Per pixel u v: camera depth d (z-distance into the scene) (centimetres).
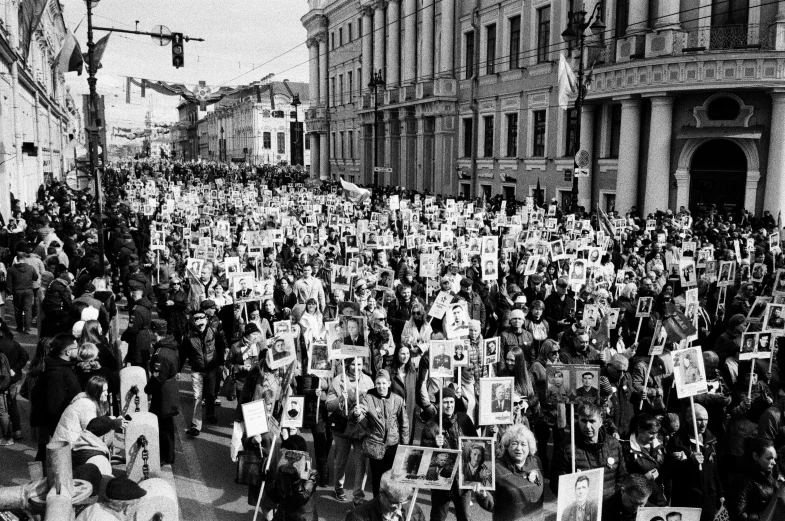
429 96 4553
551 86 3453
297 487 573
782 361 947
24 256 1435
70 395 751
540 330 969
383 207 2988
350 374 783
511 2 3788
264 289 1095
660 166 2764
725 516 588
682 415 724
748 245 1723
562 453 614
